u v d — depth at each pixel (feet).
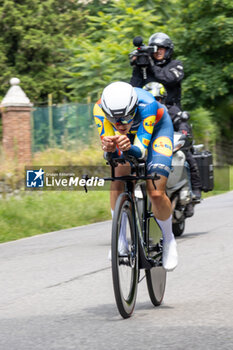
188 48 173.06
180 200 61.62
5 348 29.94
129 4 169.07
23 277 47.60
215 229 69.05
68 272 49.01
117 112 34.32
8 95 115.44
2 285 45.01
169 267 38.04
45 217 79.56
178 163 60.29
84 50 161.79
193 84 167.94
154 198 36.60
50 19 215.31
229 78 168.35
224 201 96.89
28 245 64.28
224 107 178.40
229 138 185.68
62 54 211.82
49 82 209.87
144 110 36.47
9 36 206.80
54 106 122.83
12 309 37.93
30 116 116.37
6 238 69.51
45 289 43.24
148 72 65.41
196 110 162.30
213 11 168.86
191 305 37.78
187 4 171.94
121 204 34.37
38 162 110.11
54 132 122.42
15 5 209.26
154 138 38.11
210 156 70.69
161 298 38.65
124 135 34.60
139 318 35.09
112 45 156.66
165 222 37.55
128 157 35.60
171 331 32.12
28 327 33.71
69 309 37.58
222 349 28.96
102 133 37.14
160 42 65.00
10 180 97.55
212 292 40.88
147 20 163.53
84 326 33.53
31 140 117.08
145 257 36.50
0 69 204.44
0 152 112.37
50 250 60.13
